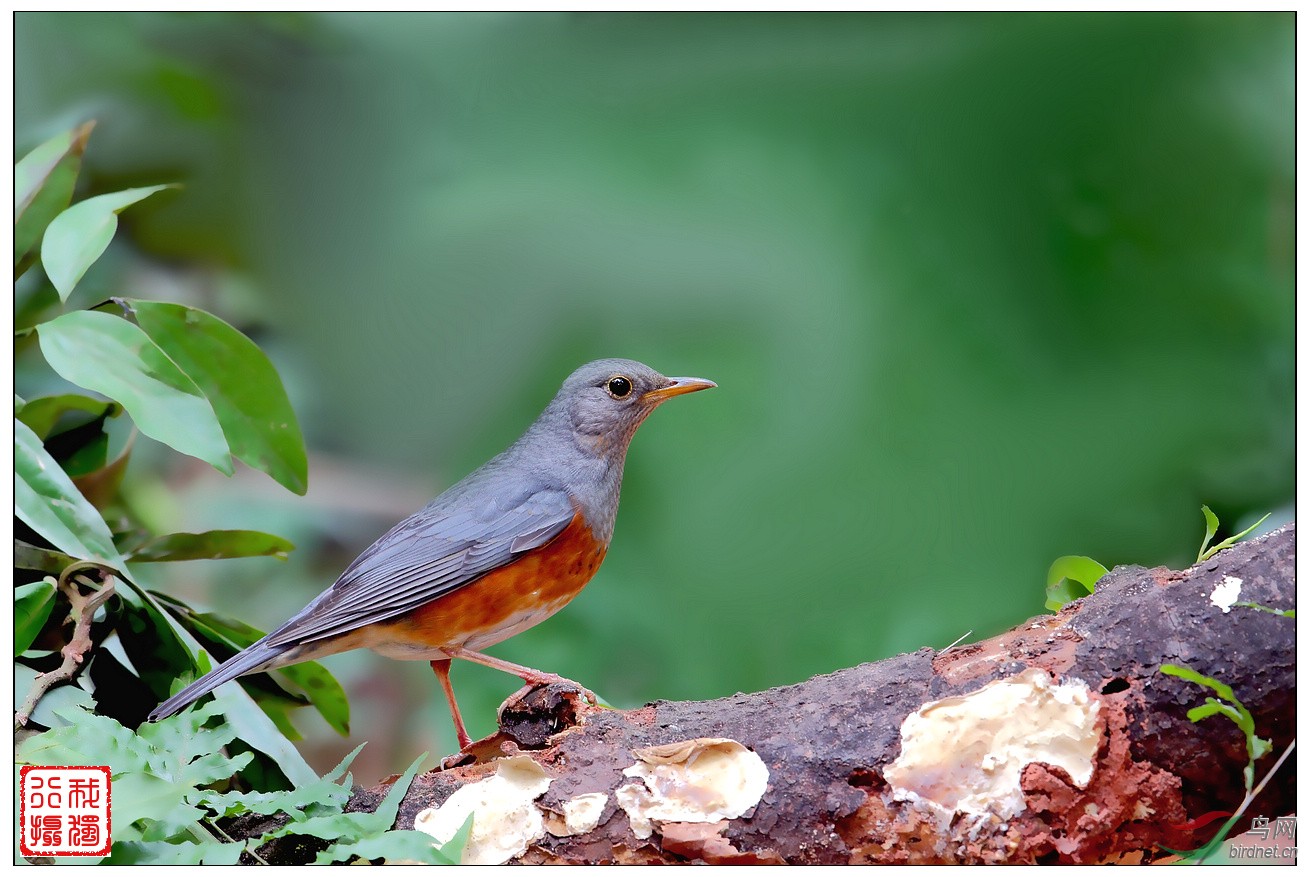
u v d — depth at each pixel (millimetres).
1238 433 11109
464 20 12695
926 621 10766
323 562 13016
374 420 12805
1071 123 11820
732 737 6176
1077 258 11578
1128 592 6285
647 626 10914
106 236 8047
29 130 11273
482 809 6141
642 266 11477
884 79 12156
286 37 12578
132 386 7633
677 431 11289
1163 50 11891
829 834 5875
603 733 6371
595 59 12359
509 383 12156
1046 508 10977
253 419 8633
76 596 7867
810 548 11102
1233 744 5789
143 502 10328
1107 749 5797
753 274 11461
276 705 9070
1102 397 11320
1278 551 6141
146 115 12258
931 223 11648
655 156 11828
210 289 12516
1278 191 11562
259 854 6250
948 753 5867
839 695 6230
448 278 12117
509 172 11891
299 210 12750
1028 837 5750
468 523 8633
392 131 12711
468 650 8727
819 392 11297
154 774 6137
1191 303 11445
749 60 12219
